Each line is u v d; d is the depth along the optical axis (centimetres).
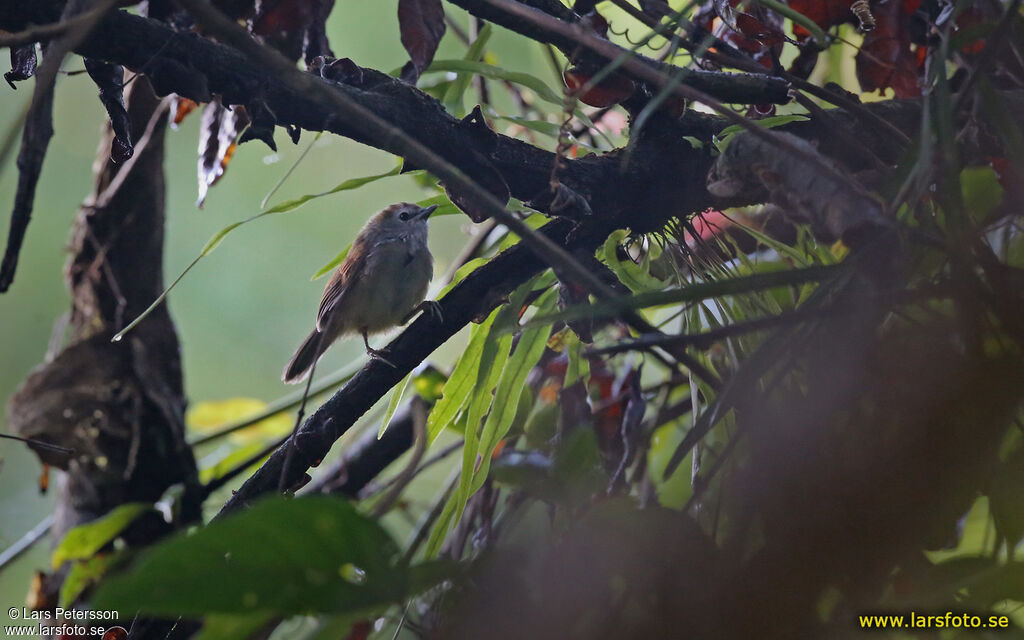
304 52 608
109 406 802
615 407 699
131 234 811
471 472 587
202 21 382
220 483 827
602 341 734
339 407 596
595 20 584
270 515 298
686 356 520
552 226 600
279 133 1544
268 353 1533
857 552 395
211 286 1536
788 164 465
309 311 1578
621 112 873
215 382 1498
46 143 408
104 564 717
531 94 990
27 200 408
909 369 426
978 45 620
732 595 389
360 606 314
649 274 677
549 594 394
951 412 410
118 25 486
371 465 849
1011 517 438
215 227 1559
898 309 449
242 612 300
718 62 590
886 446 415
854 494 403
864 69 649
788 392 485
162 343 830
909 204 462
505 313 614
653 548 400
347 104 404
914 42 669
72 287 834
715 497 515
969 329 417
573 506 467
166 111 764
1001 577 412
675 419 759
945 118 432
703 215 723
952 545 473
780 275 409
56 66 381
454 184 412
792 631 383
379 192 1619
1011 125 465
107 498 794
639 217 603
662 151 595
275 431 1007
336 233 1603
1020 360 411
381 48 1403
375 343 1039
